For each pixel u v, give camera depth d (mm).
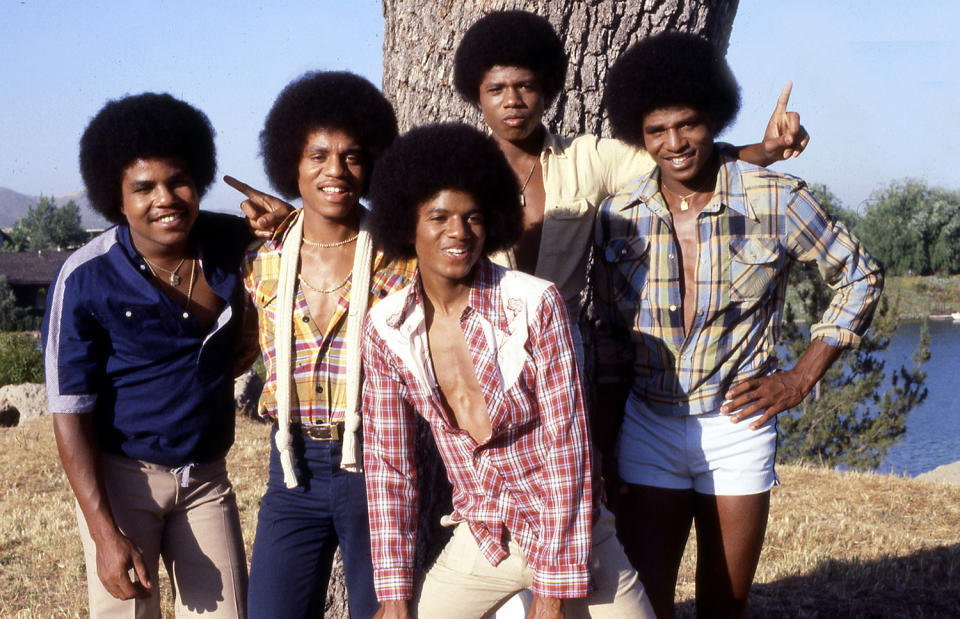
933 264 58781
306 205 3064
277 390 2996
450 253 2572
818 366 3188
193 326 3111
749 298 3133
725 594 3311
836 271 3156
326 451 3020
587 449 2637
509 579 2812
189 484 3221
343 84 3008
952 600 5266
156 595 3244
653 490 3324
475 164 2541
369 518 2834
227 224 3277
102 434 3137
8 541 6820
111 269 3043
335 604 4121
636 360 3336
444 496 3727
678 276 3180
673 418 3260
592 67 3770
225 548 3291
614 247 3260
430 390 2666
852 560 6023
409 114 4039
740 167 3164
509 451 2674
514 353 2605
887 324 15883
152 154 2955
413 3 3963
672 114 3039
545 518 2646
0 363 18656
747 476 3191
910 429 25766
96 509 3010
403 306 2680
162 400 3111
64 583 5875
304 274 3076
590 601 2771
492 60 3160
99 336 3074
